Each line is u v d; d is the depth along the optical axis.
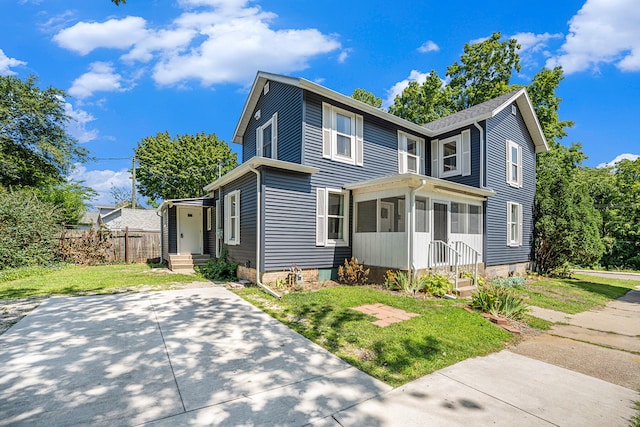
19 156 17.28
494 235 11.30
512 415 2.78
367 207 9.36
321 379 3.33
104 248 14.09
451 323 5.29
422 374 3.55
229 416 2.62
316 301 6.45
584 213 12.81
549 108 18.23
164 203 12.54
